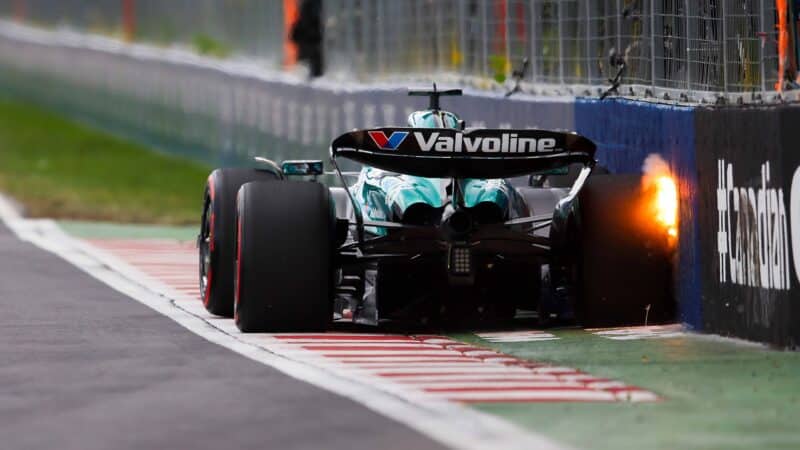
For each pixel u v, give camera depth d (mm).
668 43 38438
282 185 34656
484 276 35875
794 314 30281
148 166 103312
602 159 42000
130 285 46188
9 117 146750
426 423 23266
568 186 39875
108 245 60000
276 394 26188
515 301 36562
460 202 34562
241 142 87938
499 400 25359
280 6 86250
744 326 32188
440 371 28797
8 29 172625
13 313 39000
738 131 32000
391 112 62406
